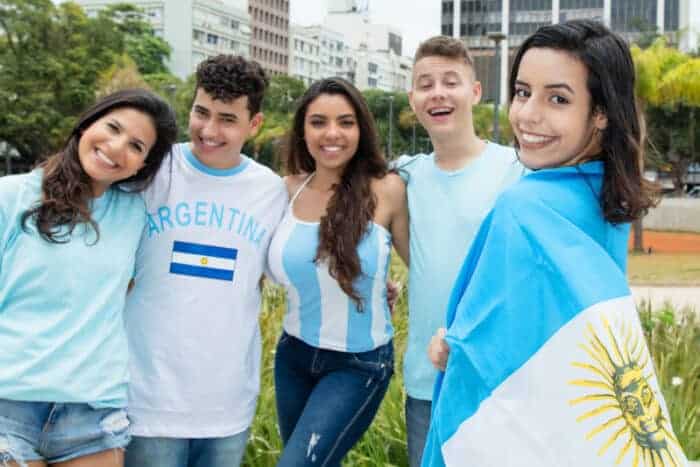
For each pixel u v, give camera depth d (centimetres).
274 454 388
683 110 2920
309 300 318
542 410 203
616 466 196
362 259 312
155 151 285
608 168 217
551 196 215
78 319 258
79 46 4494
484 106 4309
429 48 320
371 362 317
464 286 239
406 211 332
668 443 202
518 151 233
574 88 215
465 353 217
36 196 262
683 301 1115
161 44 6869
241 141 307
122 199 285
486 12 10562
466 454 213
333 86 325
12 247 256
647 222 3084
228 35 10606
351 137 324
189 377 294
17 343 249
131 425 293
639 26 5622
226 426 304
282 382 331
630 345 203
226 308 301
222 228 304
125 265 275
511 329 209
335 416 307
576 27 218
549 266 206
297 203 332
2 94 4194
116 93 276
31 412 252
